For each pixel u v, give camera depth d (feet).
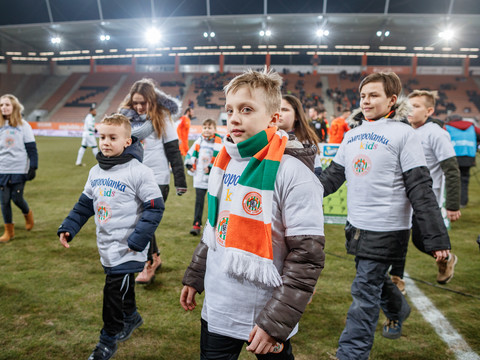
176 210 19.43
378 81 6.60
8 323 8.13
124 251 6.96
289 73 122.42
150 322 8.36
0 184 13.24
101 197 6.90
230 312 4.16
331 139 28.14
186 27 107.55
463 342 7.82
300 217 3.86
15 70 119.96
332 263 12.25
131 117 9.74
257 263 3.81
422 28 102.37
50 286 10.03
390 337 7.82
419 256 13.11
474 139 19.74
